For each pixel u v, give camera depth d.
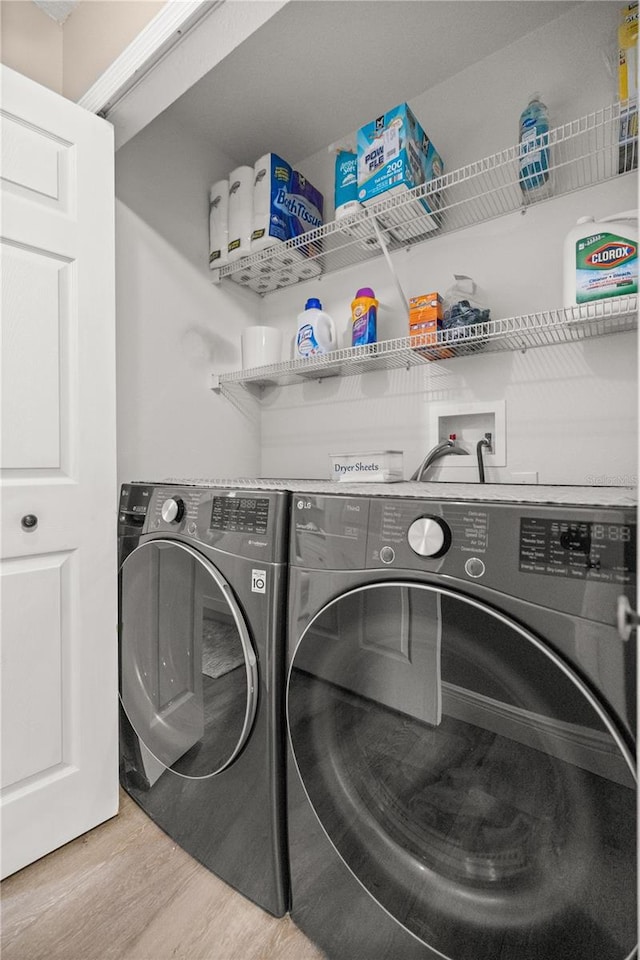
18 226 1.22
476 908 0.79
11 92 1.21
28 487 1.24
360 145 1.55
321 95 1.83
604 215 1.41
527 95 1.56
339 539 0.96
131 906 1.10
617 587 0.66
